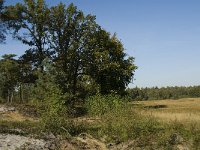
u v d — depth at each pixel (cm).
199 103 7719
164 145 1942
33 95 3922
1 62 5872
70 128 2342
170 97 17175
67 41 5128
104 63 4972
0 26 5234
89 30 5134
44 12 5128
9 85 5909
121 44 5197
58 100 3100
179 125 2259
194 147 1894
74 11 5097
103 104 3052
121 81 5147
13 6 5206
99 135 2186
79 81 5212
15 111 3450
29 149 1773
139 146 1980
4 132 2195
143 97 16700
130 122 2286
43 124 2342
